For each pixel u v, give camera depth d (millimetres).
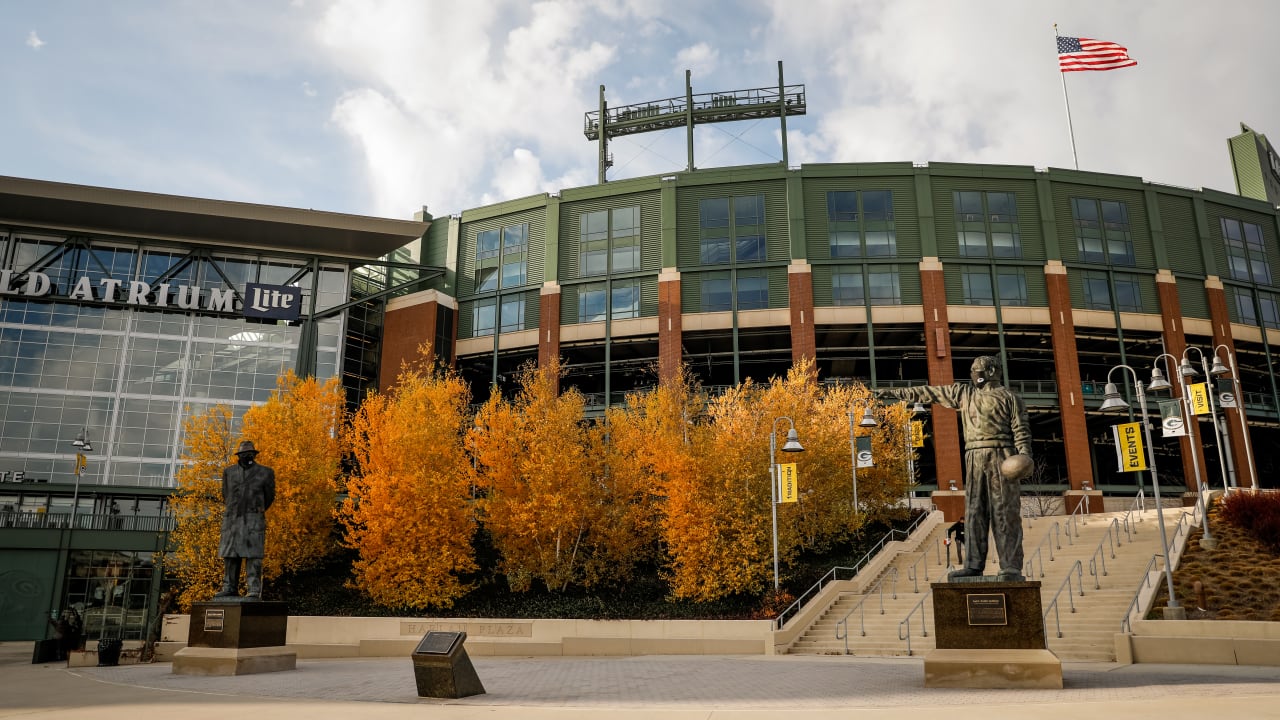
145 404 55438
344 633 33344
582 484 35688
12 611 43281
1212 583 28031
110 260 57688
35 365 54250
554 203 64438
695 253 61219
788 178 61375
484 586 36906
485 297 65062
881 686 15688
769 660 25141
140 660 31625
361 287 65750
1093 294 60281
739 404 39938
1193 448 34844
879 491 44000
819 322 58781
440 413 38438
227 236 58469
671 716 11820
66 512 48688
